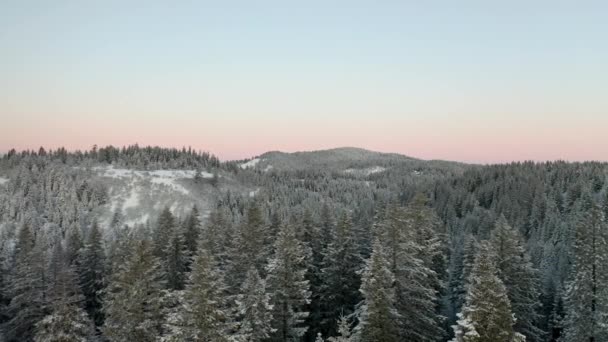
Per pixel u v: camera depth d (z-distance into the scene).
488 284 19.36
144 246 31.81
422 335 26.69
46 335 31.56
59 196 163.12
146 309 30.17
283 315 30.20
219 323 21.52
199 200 191.50
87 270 51.25
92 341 35.12
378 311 23.94
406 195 179.88
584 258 33.69
